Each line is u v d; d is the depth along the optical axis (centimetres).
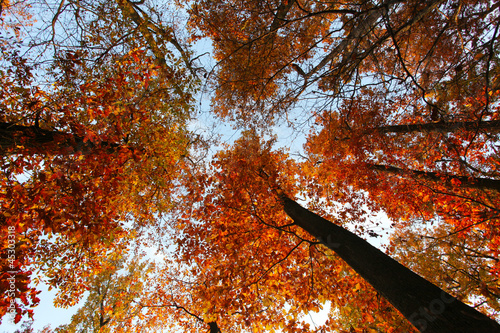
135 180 663
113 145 517
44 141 414
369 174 821
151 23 551
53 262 623
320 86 496
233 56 611
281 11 499
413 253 748
